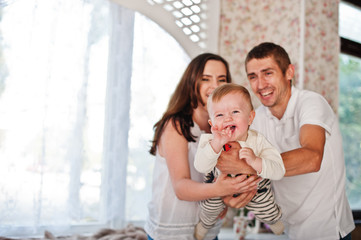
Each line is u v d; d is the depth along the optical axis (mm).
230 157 1200
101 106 2643
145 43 2787
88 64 2562
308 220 1498
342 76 3500
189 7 2824
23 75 2363
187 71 1520
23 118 2344
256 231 2604
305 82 2936
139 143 2721
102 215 2621
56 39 2471
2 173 2273
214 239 1500
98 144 2621
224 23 3066
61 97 2463
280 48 1556
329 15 3148
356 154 3432
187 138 1341
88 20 2596
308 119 1378
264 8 3201
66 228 2434
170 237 1348
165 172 1393
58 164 2436
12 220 2281
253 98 3029
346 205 1548
